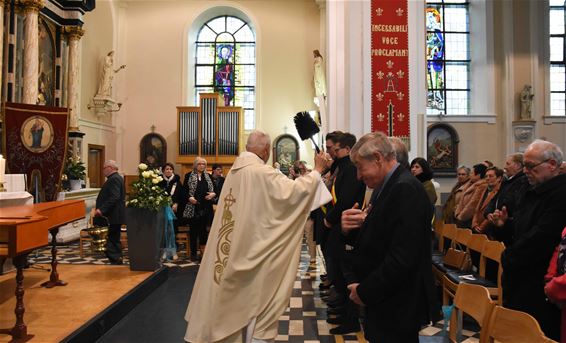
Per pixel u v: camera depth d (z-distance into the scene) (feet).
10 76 28.94
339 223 12.21
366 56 20.20
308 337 12.38
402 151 8.58
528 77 43.83
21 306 10.84
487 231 14.48
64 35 35.32
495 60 45.03
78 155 35.45
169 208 22.82
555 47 45.75
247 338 9.87
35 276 17.62
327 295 16.75
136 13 46.88
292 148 45.47
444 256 14.71
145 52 46.57
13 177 17.65
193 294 10.51
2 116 27.20
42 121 28.45
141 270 18.62
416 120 20.07
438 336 12.14
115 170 21.63
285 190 10.20
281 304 10.07
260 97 46.50
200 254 23.68
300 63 46.70
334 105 23.17
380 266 6.36
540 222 7.85
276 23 47.06
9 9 29.07
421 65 20.35
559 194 7.80
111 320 13.25
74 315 12.60
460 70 47.60
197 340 9.96
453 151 43.75
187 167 43.98
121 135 45.83
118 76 45.98
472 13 47.09
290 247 10.30
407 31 20.35
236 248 9.97
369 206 7.28
